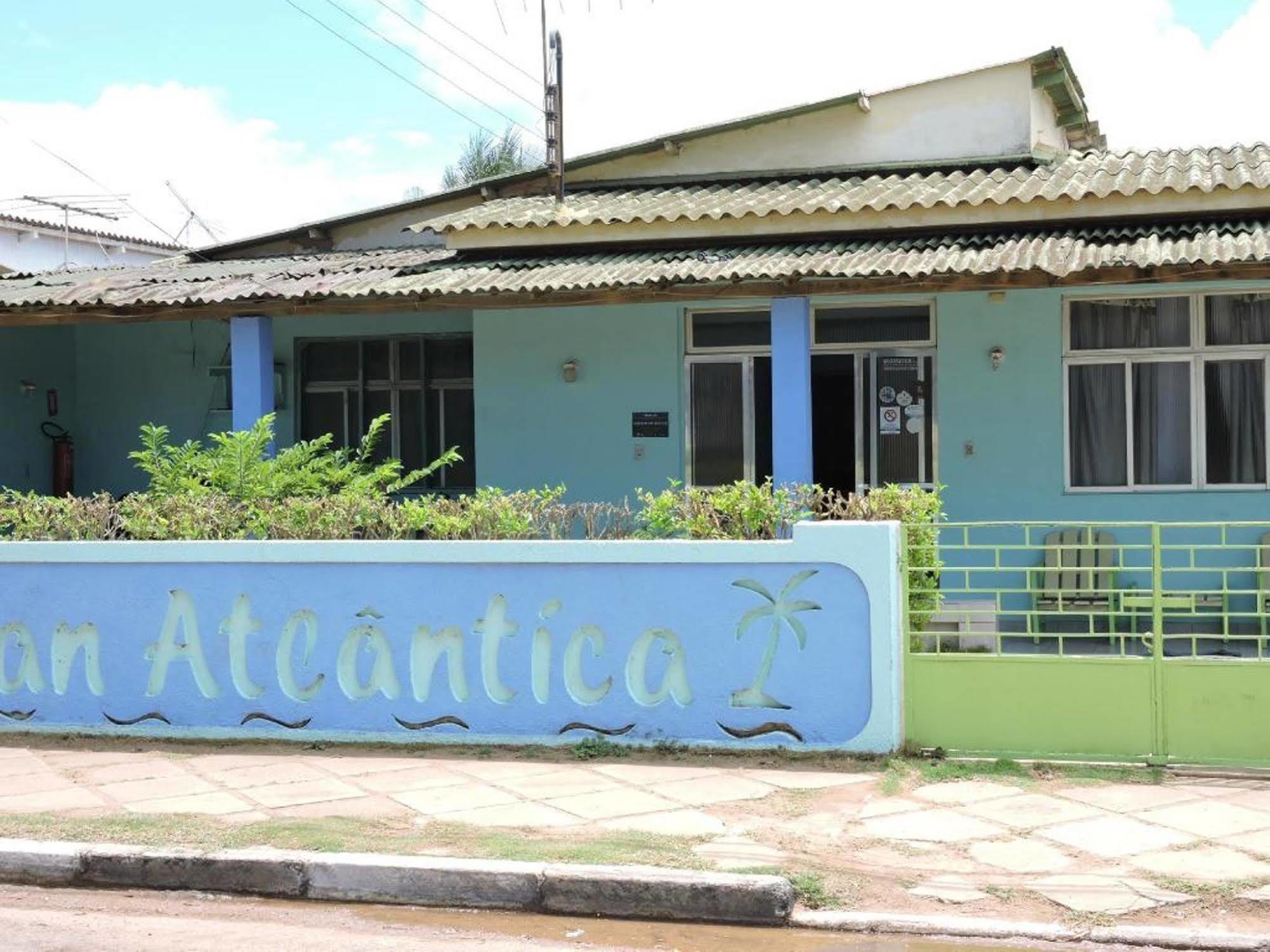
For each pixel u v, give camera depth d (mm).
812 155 13930
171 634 8547
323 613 8336
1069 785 7043
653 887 5621
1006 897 5520
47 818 6703
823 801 6820
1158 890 5531
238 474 10000
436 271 12289
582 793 7047
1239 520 11586
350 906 5836
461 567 8133
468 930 5516
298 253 15500
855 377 12594
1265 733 7172
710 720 7781
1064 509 11961
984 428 12125
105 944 5344
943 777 7215
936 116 13586
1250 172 11453
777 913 5496
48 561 8734
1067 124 15039
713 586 7777
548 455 13219
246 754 8117
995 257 10562
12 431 15328
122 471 16016
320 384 15141
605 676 7934
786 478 10969
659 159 14320
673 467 12977
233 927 5566
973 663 7512
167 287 12656
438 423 14844
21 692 8766
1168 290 11664
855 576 7566
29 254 24234
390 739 8219
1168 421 11797
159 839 6297
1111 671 7344
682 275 10797
